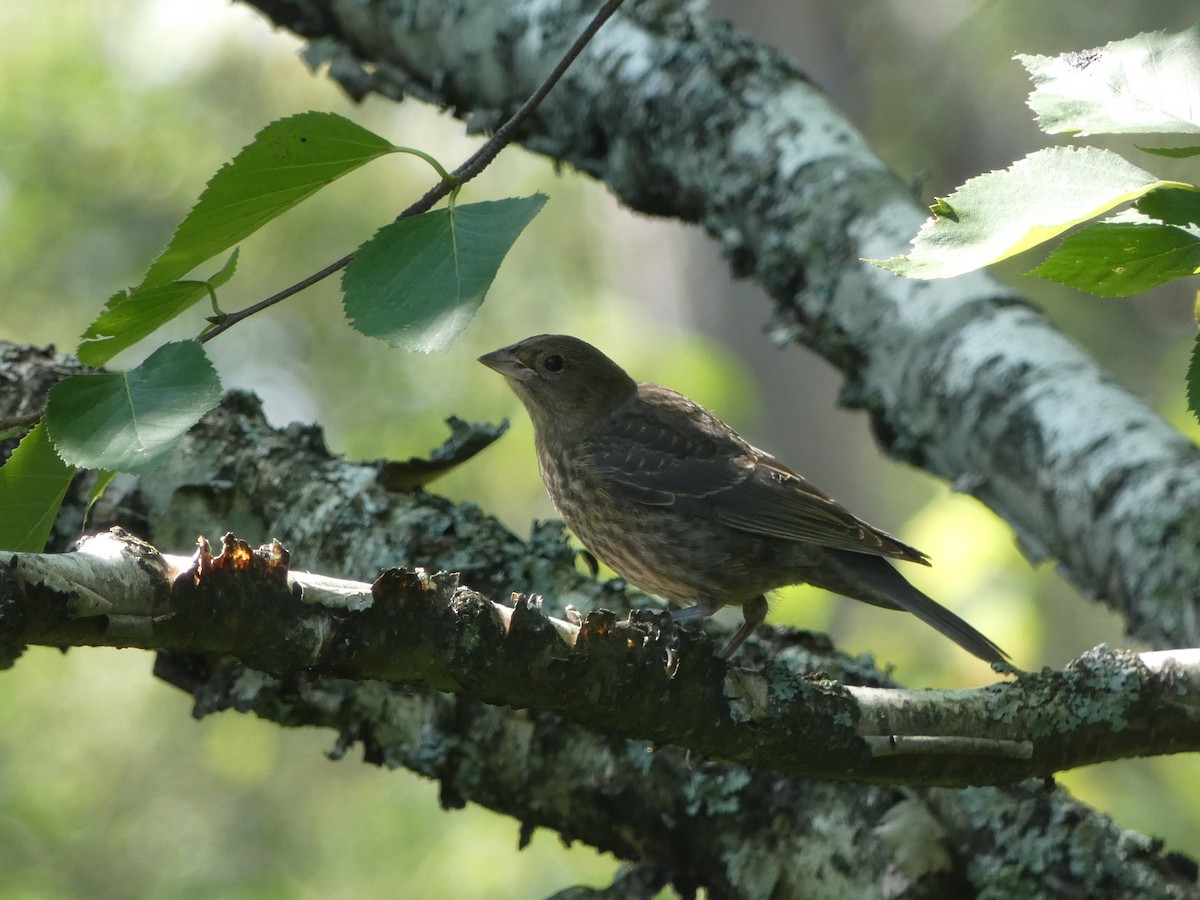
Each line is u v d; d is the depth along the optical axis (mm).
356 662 5215
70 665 21953
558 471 10438
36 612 4531
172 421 4543
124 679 22078
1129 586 8531
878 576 9555
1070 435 9055
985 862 6941
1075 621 19203
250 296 23844
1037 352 9500
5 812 20672
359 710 7660
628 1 11195
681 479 9891
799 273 10359
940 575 14758
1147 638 8406
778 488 9734
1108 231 4301
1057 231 4164
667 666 5758
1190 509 8383
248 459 8180
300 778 21453
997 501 9609
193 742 21891
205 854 20875
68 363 8375
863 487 24984
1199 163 21109
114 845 21031
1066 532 9047
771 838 7203
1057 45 27656
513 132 5285
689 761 6922
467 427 8398
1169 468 8641
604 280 25578
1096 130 4438
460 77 11492
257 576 4992
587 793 7457
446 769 7539
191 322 23234
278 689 7621
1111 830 6965
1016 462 9320
